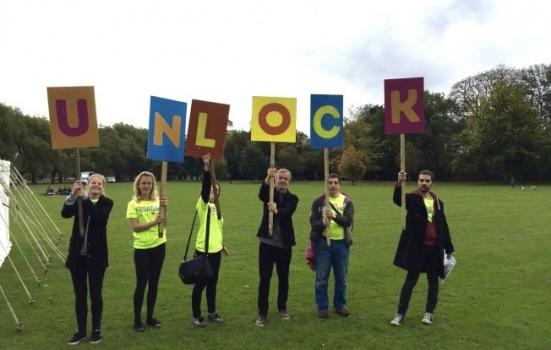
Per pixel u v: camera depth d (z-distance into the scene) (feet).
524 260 37.47
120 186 212.23
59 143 20.08
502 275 32.48
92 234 19.99
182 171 325.62
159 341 20.39
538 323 22.68
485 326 22.25
